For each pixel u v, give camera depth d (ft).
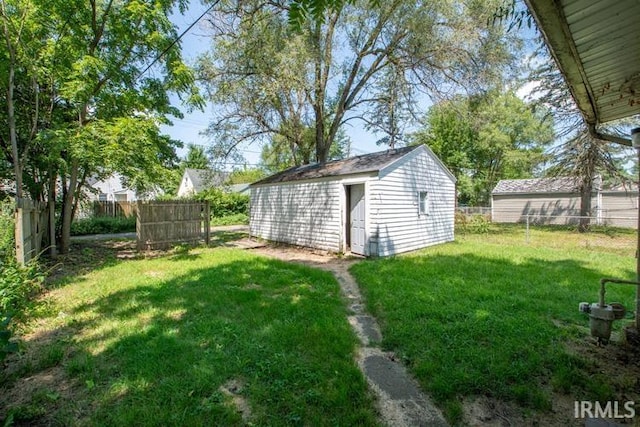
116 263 24.16
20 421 6.96
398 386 8.37
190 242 33.68
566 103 41.16
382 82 44.06
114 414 7.07
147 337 10.74
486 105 38.22
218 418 6.95
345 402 7.43
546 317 12.53
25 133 26.78
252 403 7.48
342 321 12.30
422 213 31.42
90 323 12.12
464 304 13.74
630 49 7.22
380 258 25.68
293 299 14.89
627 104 10.21
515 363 8.88
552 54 7.38
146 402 7.47
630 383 8.07
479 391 7.92
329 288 17.13
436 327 11.37
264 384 8.17
